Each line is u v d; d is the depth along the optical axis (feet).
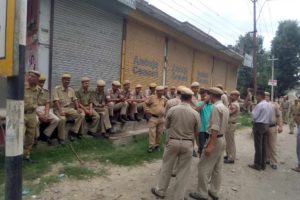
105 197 19.52
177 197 18.92
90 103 30.14
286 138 49.44
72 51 33.63
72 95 28.48
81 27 34.50
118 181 22.35
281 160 33.40
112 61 39.34
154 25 45.34
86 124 30.27
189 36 54.24
